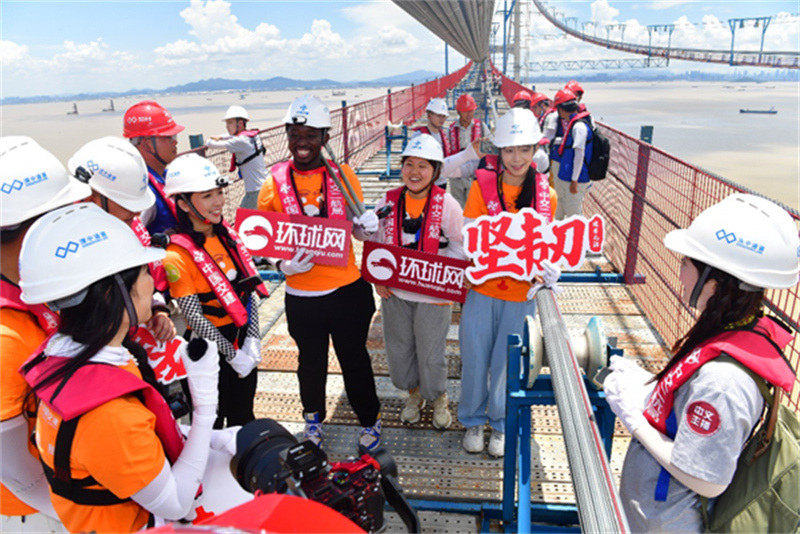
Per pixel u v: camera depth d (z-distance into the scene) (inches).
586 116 210.4
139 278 53.0
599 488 47.9
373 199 340.5
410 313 119.0
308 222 103.0
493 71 1314.0
